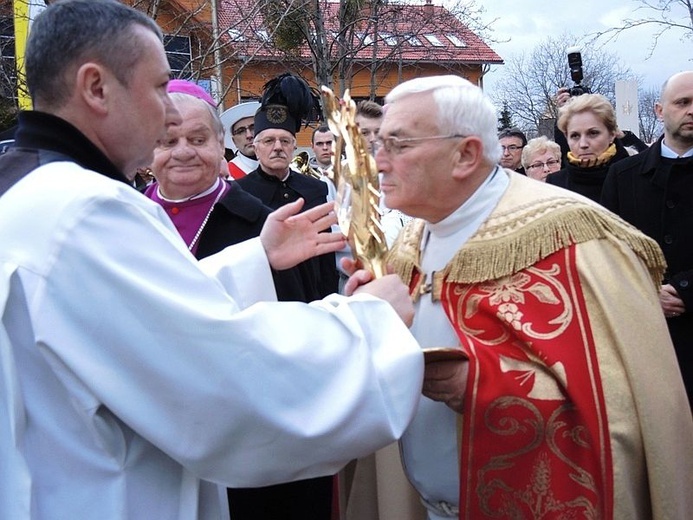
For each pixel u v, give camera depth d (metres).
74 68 1.53
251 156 5.05
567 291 1.82
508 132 5.89
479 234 1.95
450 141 1.88
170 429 1.41
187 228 2.56
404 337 1.61
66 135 1.54
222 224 2.57
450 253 2.01
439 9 13.55
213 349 1.40
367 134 3.63
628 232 1.91
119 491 1.45
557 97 5.07
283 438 1.44
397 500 2.19
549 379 1.77
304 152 5.59
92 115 1.55
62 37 1.52
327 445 1.48
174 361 1.40
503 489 1.78
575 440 1.75
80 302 1.38
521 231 1.90
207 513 1.62
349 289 1.81
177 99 2.50
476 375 1.78
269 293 2.02
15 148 1.57
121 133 1.57
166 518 1.52
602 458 1.72
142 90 1.57
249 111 5.02
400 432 1.54
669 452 1.77
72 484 1.46
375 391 1.51
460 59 14.95
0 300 1.38
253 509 2.19
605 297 1.79
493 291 1.89
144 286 1.39
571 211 1.89
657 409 1.77
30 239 1.41
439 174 1.90
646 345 1.79
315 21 9.38
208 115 2.54
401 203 1.95
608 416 1.74
